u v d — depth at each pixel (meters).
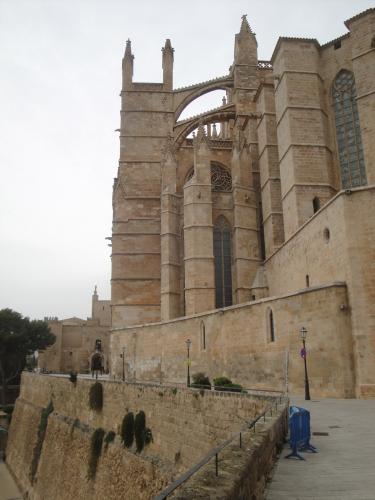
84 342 94.00
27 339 77.44
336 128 38.78
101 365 93.50
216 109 56.00
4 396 74.31
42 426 41.59
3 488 43.78
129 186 53.53
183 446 21.12
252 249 45.28
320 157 37.75
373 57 34.88
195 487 5.10
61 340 92.81
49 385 45.53
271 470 8.91
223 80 57.97
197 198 44.78
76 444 32.69
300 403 21.30
